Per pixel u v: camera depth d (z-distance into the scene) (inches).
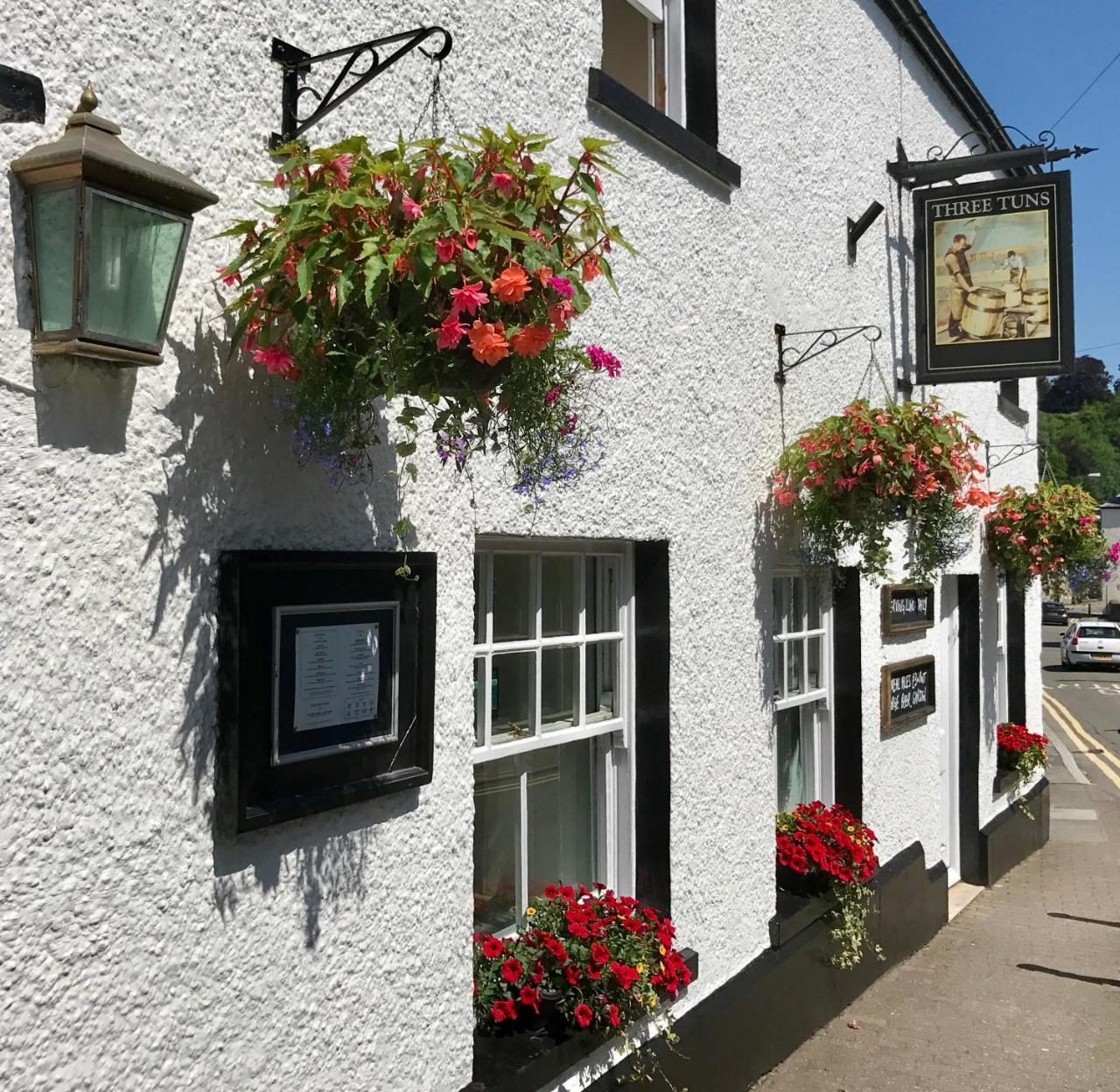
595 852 174.6
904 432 205.9
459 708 127.6
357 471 109.0
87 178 79.1
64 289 80.9
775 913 210.5
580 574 167.9
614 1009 143.8
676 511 176.4
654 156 172.9
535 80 144.3
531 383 101.0
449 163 96.1
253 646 100.2
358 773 112.1
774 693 210.5
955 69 327.9
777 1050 204.4
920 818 295.3
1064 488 362.3
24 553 82.5
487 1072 131.5
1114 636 1408.7
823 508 210.7
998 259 273.9
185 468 95.8
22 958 81.4
